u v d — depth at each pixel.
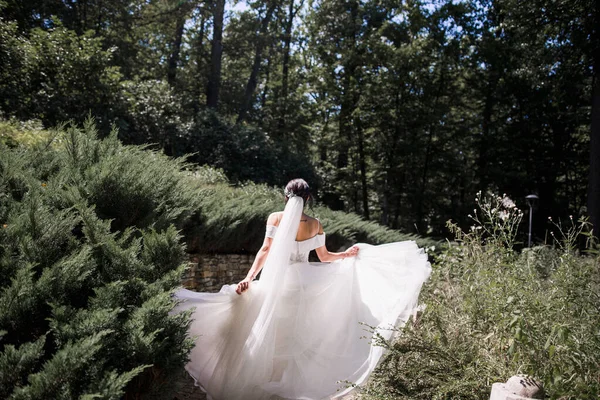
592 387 2.67
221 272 7.84
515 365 3.18
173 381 2.59
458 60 28.05
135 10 24.34
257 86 36.44
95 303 2.46
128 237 3.22
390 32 27.94
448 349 3.40
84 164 3.87
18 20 16.47
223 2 27.95
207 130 20.28
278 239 3.90
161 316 2.50
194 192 4.53
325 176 28.80
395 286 4.28
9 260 2.60
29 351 2.06
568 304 3.42
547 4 19.73
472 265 4.49
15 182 3.51
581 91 26.05
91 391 1.99
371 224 14.44
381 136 28.16
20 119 11.49
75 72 13.80
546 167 28.28
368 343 3.85
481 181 29.34
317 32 29.06
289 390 3.75
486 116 29.88
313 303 4.09
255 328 3.69
